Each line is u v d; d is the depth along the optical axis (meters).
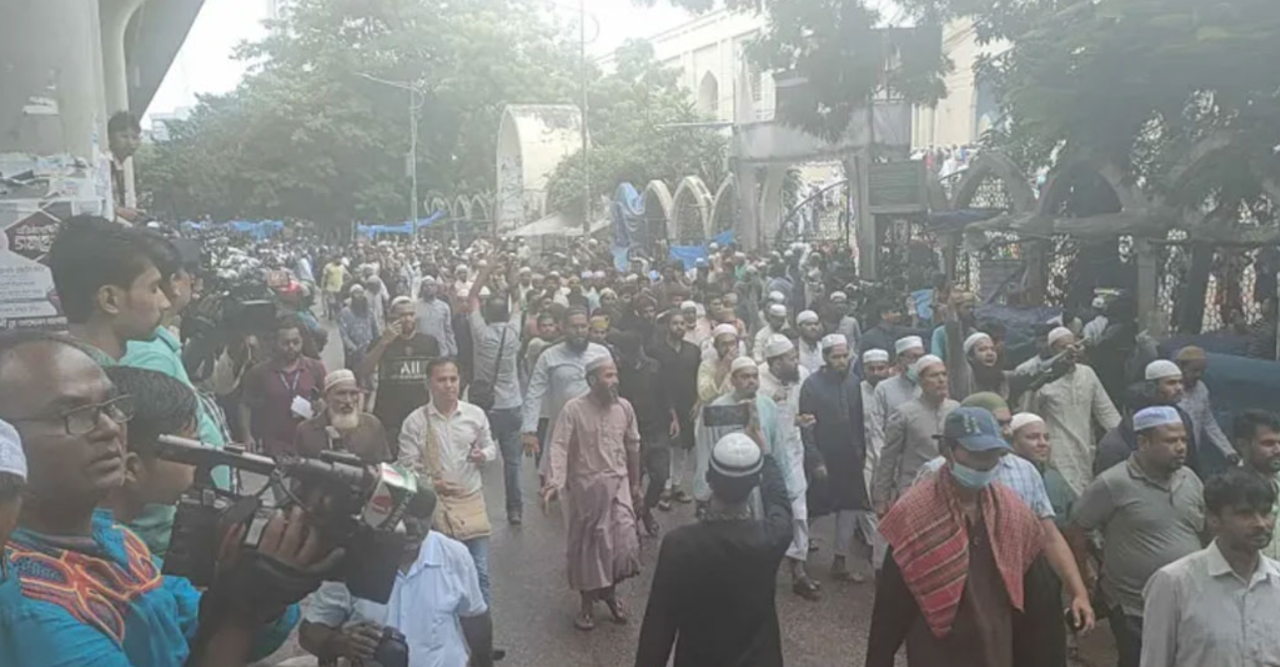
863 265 21.47
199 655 1.80
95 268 3.12
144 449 2.26
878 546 7.76
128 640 1.92
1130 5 9.61
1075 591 4.83
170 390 2.33
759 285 18.61
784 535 4.43
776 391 8.27
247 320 8.23
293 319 8.17
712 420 7.68
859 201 22.48
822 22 18.75
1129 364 10.33
